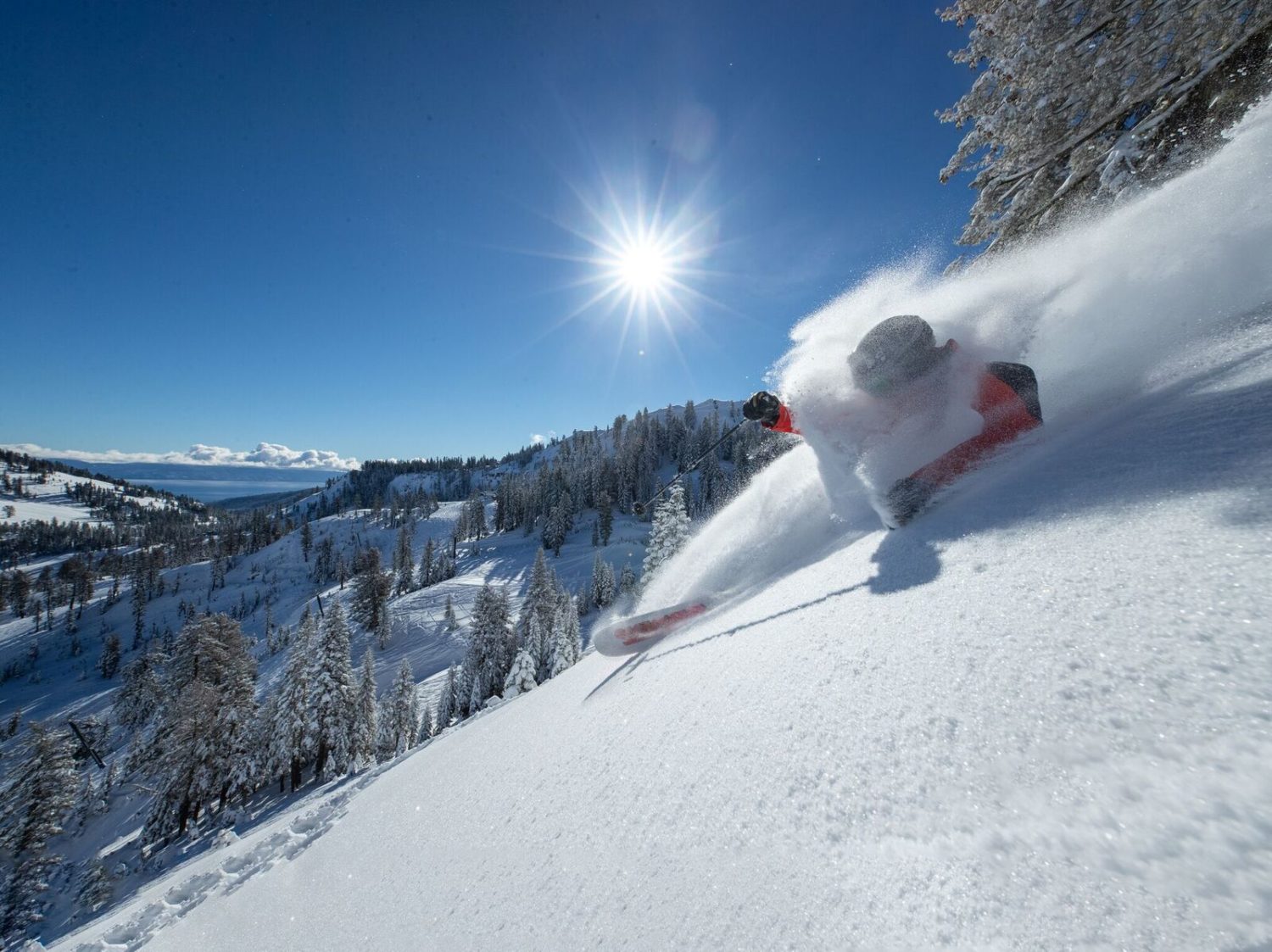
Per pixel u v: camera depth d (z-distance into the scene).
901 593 1.76
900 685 1.30
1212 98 6.77
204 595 128.75
